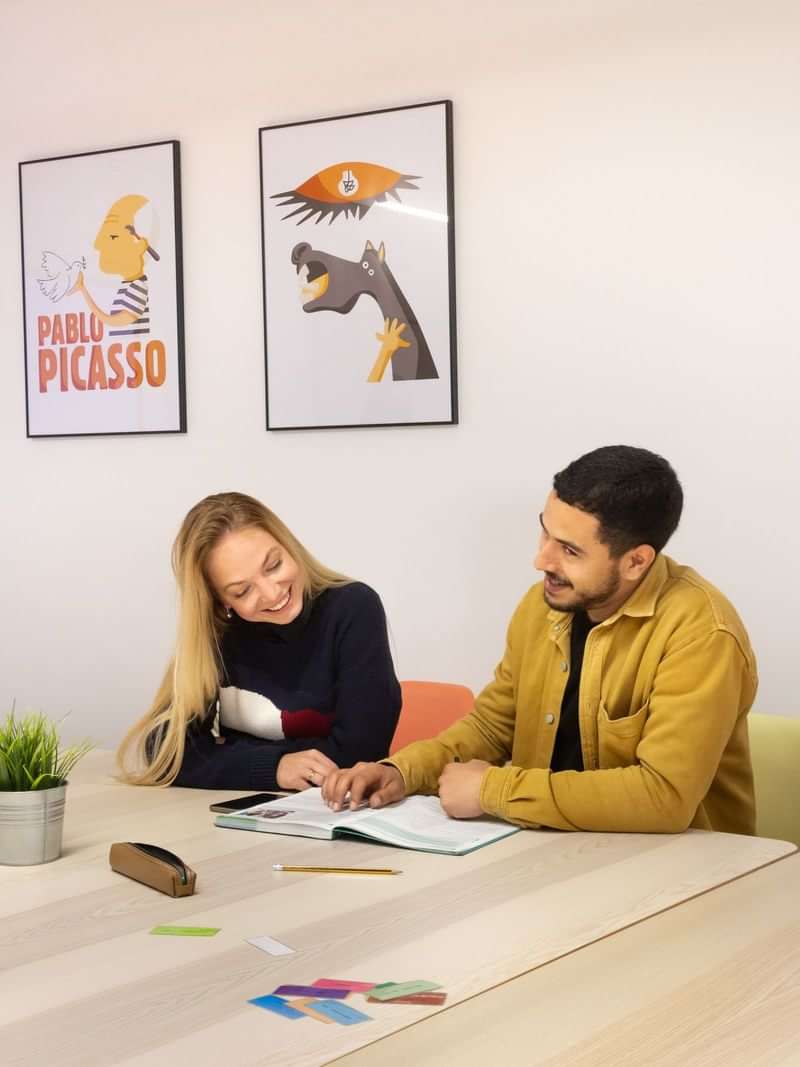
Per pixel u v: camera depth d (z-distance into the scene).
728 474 3.09
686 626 1.93
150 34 3.81
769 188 3.01
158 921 1.46
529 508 3.33
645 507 1.89
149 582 3.91
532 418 3.32
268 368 3.65
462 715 2.67
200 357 3.78
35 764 1.74
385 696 2.39
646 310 3.16
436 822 1.89
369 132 3.47
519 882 1.58
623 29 3.15
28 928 1.44
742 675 1.94
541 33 3.25
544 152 3.26
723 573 3.12
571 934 1.38
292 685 2.40
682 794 1.82
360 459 3.55
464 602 3.44
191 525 2.29
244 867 1.68
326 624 2.40
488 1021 1.16
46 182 4.00
